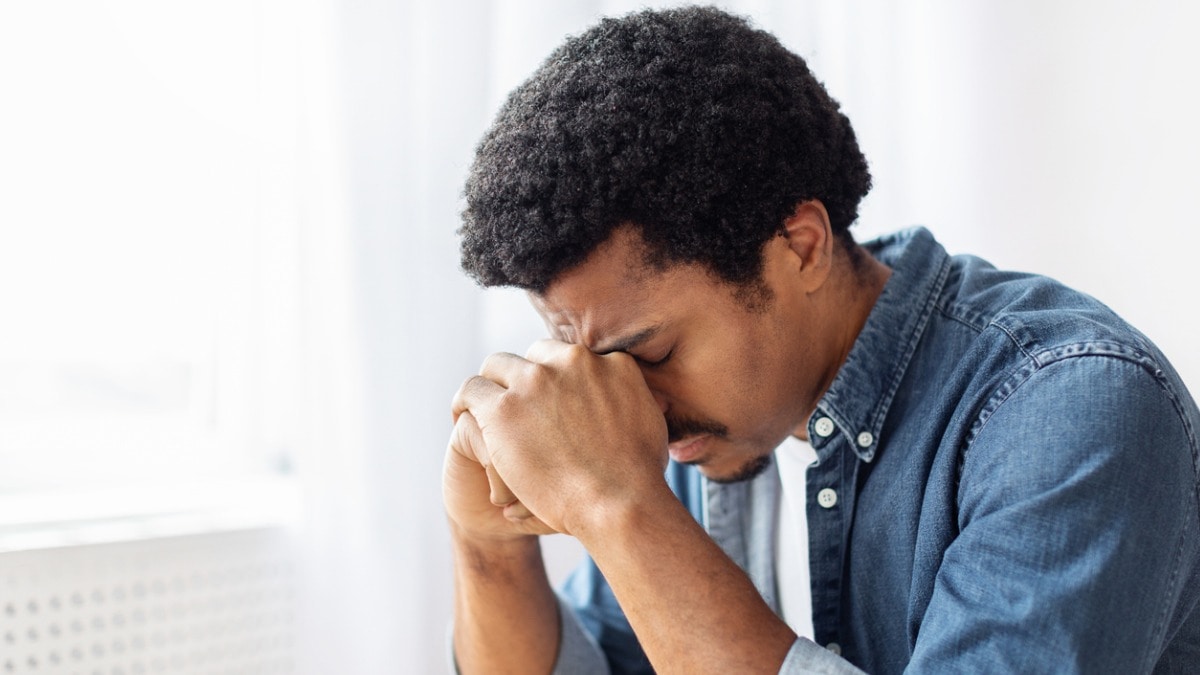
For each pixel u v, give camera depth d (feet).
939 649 1.99
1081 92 4.75
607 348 2.46
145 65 4.36
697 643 2.09
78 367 4.32
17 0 4.08
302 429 4.26
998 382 2.36
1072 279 4.77
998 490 2.13
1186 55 4.43
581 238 2.26
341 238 4.25
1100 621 1.90
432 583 4.45
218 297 4.60
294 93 4.30
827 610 2.75
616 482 2.30
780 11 5.00
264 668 4.22
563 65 2.42
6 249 4.13
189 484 4.53
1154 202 4.53
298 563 4.26
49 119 4.18
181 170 4.49
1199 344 4.42
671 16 2.52
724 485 3.30
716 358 2.45
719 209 2.34
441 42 4.50
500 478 2.65
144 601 3.95
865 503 2.68
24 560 3.70
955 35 5.14
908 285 2.72
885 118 5.21
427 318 4.44
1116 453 2.03
